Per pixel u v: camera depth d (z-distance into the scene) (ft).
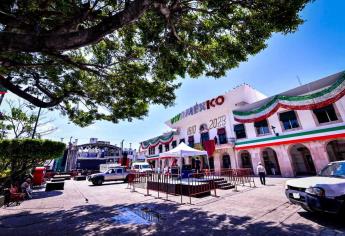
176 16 17.12
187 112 87.45
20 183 43.98
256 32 16.17
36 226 18.34
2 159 36.70
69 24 12.26
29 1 13.66
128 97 28.84
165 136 105.81
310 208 16.30
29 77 24.64
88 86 28.71
